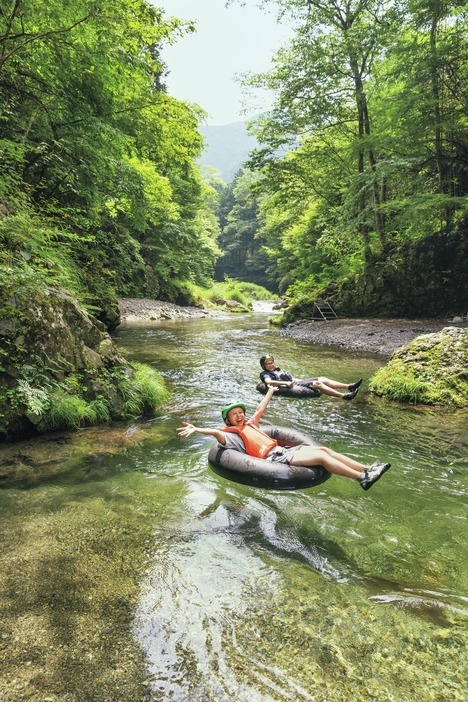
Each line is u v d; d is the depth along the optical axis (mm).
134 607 2477
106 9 7332
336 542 3295
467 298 17859
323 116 18609
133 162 14055
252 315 29469
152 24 9180
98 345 6695
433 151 17812
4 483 4055
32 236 6828
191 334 16766
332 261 27047
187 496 3979
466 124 16688
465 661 2152
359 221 17719
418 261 18453
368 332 15406
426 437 5742
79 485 4102
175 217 26703
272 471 3605
